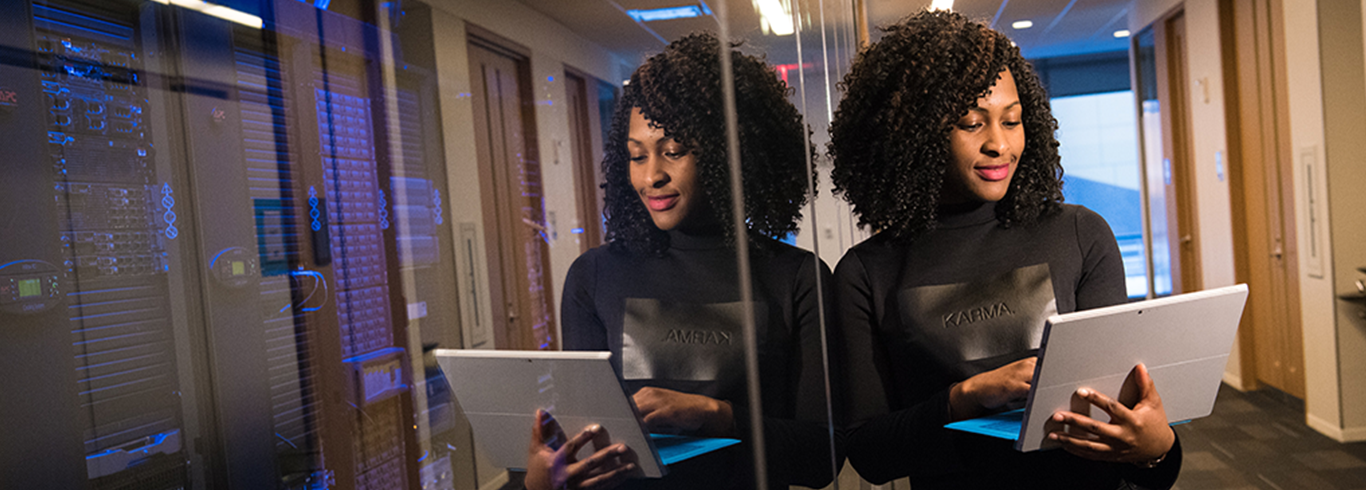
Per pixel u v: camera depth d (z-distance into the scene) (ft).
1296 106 9.05
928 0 3.61
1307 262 9.20
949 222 3.46
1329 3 8.41
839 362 3.43
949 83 3.38
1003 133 3.37
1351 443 8.66
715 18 1.49
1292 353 10.09
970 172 3.36
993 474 3.27
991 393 3.22
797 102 2.12
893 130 3.43
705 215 1.45
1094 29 14.03
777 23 1.96
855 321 3.45
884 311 3.43
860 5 4.13
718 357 1.53
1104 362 2.68
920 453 3.28
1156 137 13.15
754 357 1.69
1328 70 8.47
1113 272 3.43
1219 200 11.25
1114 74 16.99
